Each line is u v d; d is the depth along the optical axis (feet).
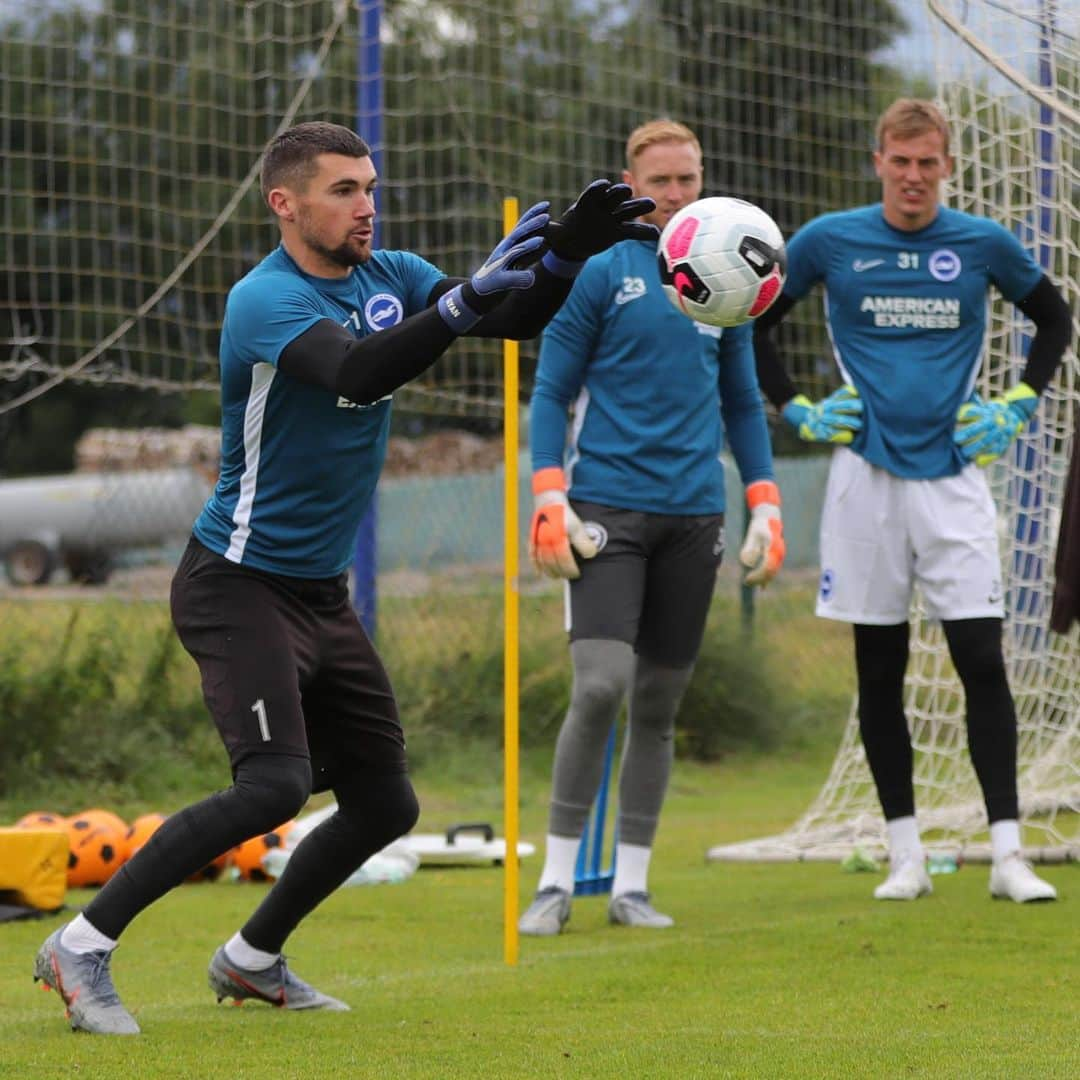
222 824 42.80
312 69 110.11
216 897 72.69
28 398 103.50
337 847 46.50
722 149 131.44
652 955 55.21
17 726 101.40
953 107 80.89
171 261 156.15
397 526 147.02
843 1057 39.58
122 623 112.57
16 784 100.07
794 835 86.53
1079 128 77.00
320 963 56.13
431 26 145.48
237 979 46.85
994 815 65.51
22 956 58.13
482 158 141.59
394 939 60.95
